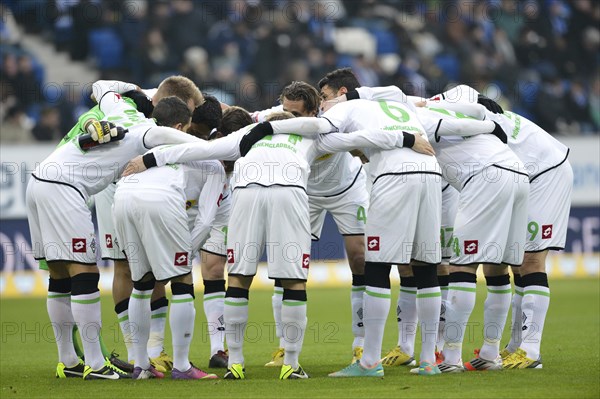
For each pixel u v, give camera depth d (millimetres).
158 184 18219
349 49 54969
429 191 18391
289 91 19875
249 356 23516
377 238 18344
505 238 19219
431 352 18828
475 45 56156
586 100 55719
